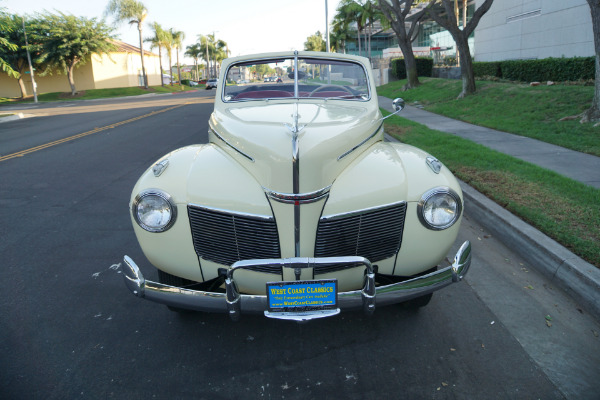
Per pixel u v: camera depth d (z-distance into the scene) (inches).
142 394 95.4
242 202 98.7
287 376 100.9
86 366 104.6
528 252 156.2
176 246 104.2
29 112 987.9
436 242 105.5
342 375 101.0
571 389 95.7
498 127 407.5
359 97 156.9
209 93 1711.4
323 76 160.9
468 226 190.7
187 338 116.0
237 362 106.0
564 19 780.0
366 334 116.6
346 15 1676.9
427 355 107.7
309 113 129.0
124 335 117.3
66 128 582.6
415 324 120.7
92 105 1179.9
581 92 466.6
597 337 114.0
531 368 102.5
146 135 478.6
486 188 211.5
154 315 127.2
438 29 1660.9
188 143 418.0
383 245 104.6
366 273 98.1
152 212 102.3
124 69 2032.5
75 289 142.0
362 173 106.0
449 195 103.4
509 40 968.3
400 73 1270.9
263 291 103.7
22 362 106.0
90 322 123.4
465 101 590.9
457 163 263.3
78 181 278.5
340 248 101.6
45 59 1659.7
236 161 109.3
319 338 115.3
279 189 95.7
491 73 852.0
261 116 126.1
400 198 102.7
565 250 144.2
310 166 96.0
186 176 106.1
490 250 166.4
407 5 852.0
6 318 125.3
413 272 108.5
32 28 1638.8
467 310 127.0
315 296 91.9
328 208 98.7
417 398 93.7
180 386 97.9
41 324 122.3
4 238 184.4
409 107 666.8
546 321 120.8
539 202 188.4
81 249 172.9
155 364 105.3
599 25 358.3
